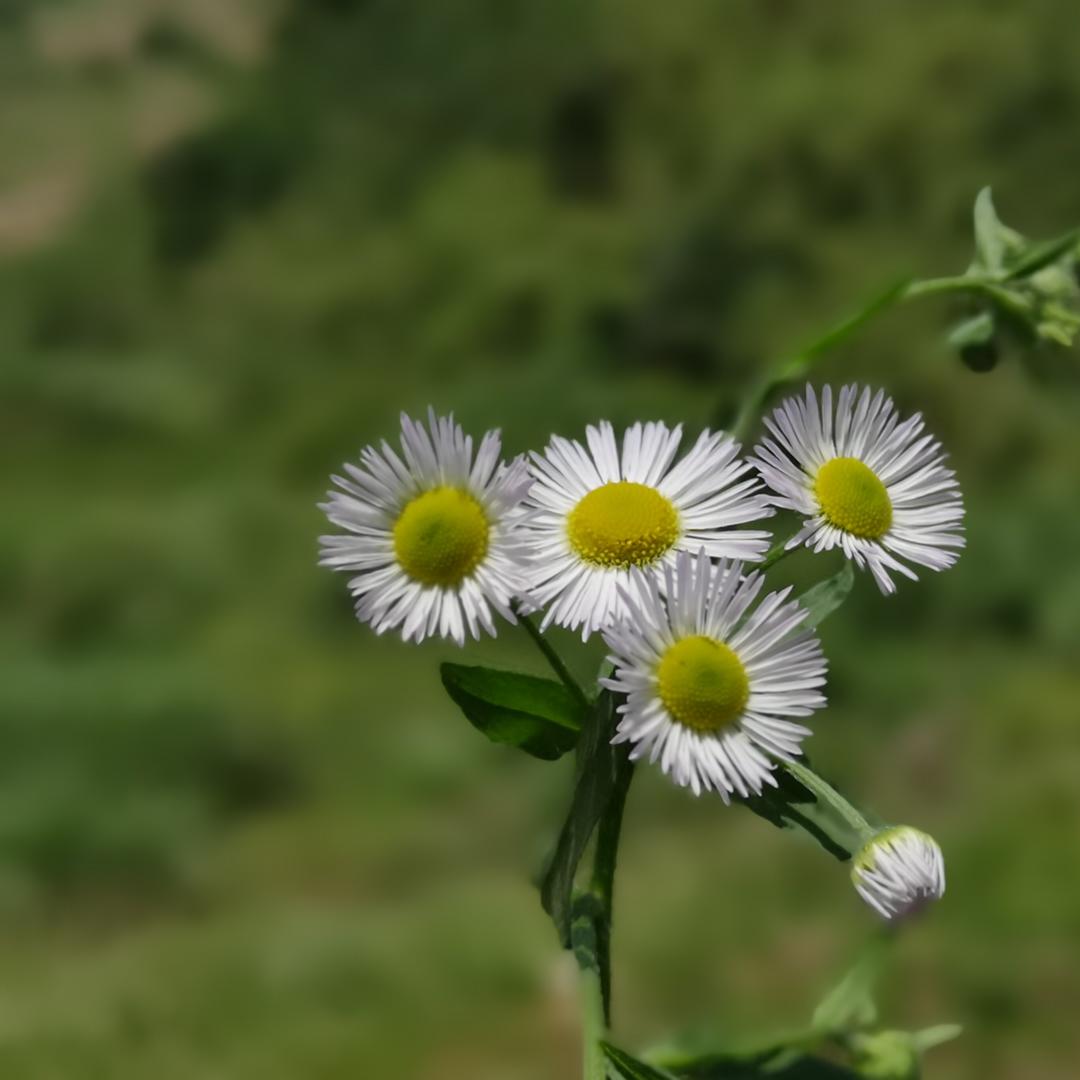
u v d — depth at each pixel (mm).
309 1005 902
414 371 2326
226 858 1173
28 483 2129
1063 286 379
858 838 333
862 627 1459
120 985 935
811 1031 369
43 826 1171
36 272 2734
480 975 918
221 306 2625
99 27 3180
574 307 2221
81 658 1616
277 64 3029
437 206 2537
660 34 2475
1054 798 1021
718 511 336
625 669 326
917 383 1877
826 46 2367
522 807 1223
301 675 1562
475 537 330
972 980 854
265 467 2178
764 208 2203
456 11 2838
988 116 2189
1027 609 1497
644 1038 849
